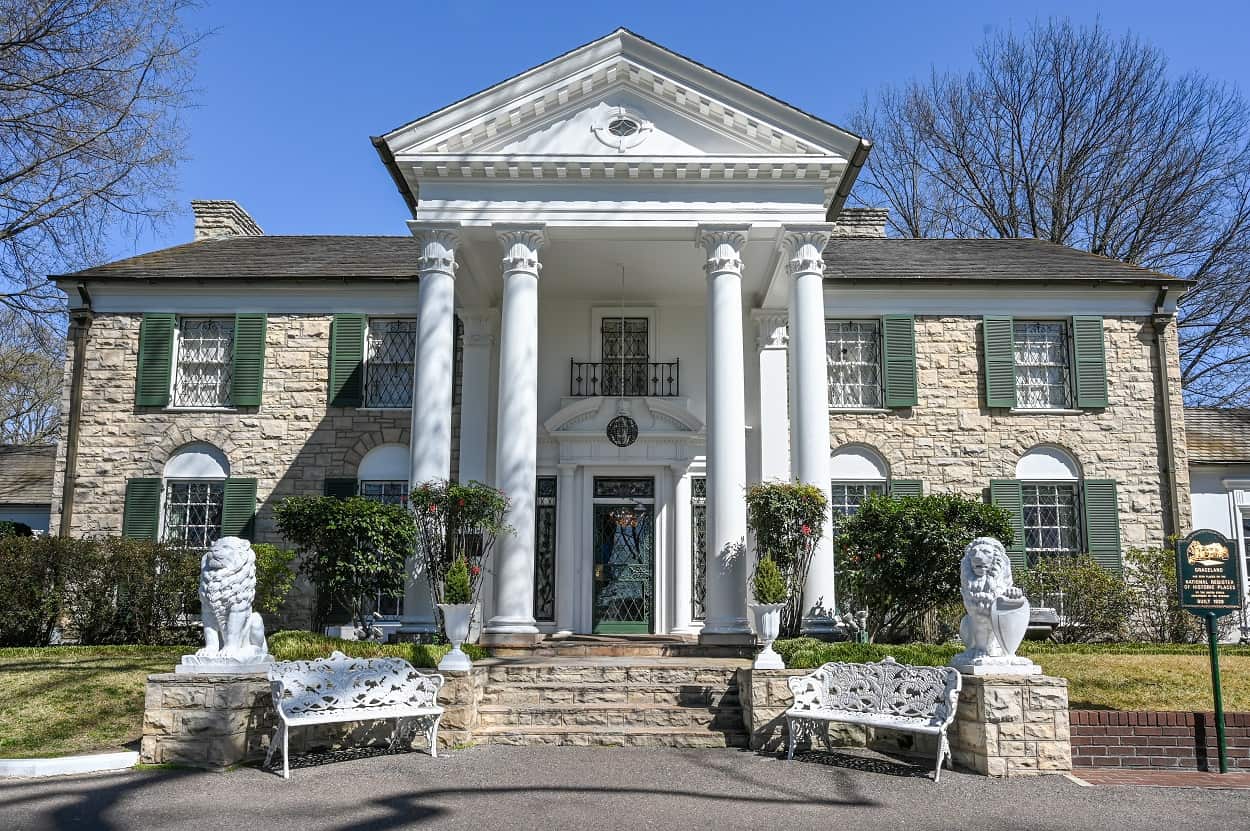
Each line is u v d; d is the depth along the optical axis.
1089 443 18.11
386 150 14.17
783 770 8.67
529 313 13.94
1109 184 28.41
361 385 18.25
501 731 10.09
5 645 14.77
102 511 17.92
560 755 9.32
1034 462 18.19
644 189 14.28
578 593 16.61
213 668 8.84
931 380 18.33
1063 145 29.28
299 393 18.33
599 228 14.18
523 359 13.75
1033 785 8.16
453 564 11.98
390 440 18.06
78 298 18.64
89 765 8.35
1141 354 18.45
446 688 9.87
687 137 14.35
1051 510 18.14
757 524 12.99
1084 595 16.16
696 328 17.81
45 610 14.71
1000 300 18.61
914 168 32.84
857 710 9.30
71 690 10.88
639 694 10.97
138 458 18.11
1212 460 18.23
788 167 14.11
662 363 17.64
